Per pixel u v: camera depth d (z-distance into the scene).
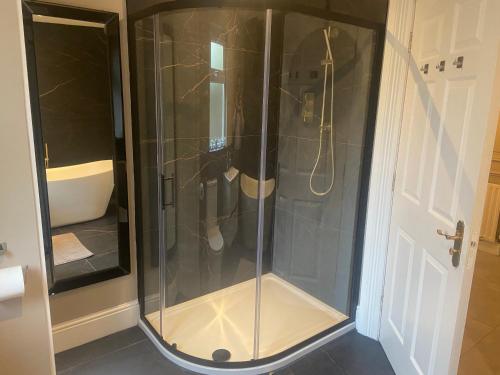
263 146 2.68
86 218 2.19
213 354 2.23
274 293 2.90
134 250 2.43
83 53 2.00
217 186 2.62
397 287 2.17
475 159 1.48
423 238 1.87
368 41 2.18
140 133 2.23
